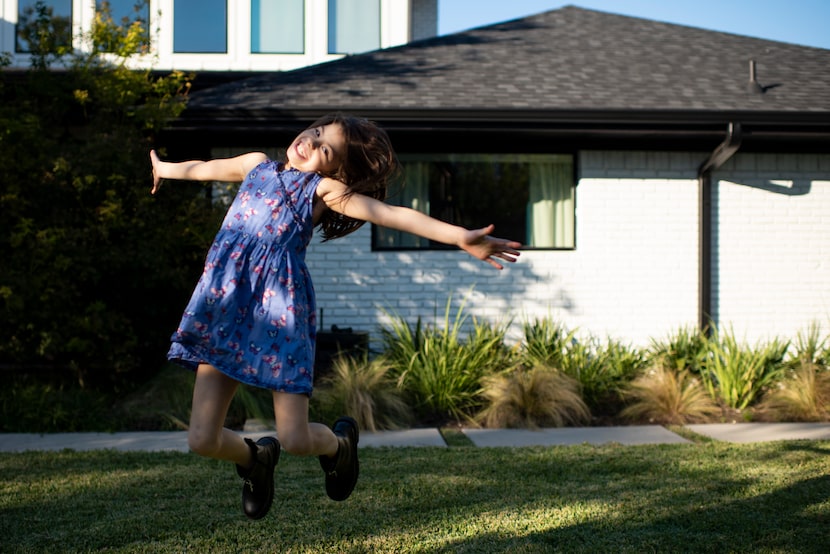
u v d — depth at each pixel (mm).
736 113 7902
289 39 11320
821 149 8641
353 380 6734
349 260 8406
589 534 3664
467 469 4957
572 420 6816
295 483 4586
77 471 4879
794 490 4391
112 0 11008
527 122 7906
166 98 7625
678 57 9852
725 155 8109
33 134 6801
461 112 7773
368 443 5984
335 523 3850
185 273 7297
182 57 11164
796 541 3561
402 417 6723
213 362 2564
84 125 7938
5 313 6699
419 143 8352
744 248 8672
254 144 8234
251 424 6562
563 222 8695
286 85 8562
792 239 8695
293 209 2684
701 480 4645
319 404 6637
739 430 6469
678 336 8086
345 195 2623
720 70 9391
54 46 7582
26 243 6895
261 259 2643
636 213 8539
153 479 4668
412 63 9422
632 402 7332
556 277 8500
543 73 9062
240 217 2721
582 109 7836
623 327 8539
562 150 8523
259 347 2582
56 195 7027
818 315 8695
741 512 3992
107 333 6941
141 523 3838
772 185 8680
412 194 8609
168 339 7395
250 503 2924
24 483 4586
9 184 6898
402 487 4492
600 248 8516
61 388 6992
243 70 11141
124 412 6746
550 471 4898
